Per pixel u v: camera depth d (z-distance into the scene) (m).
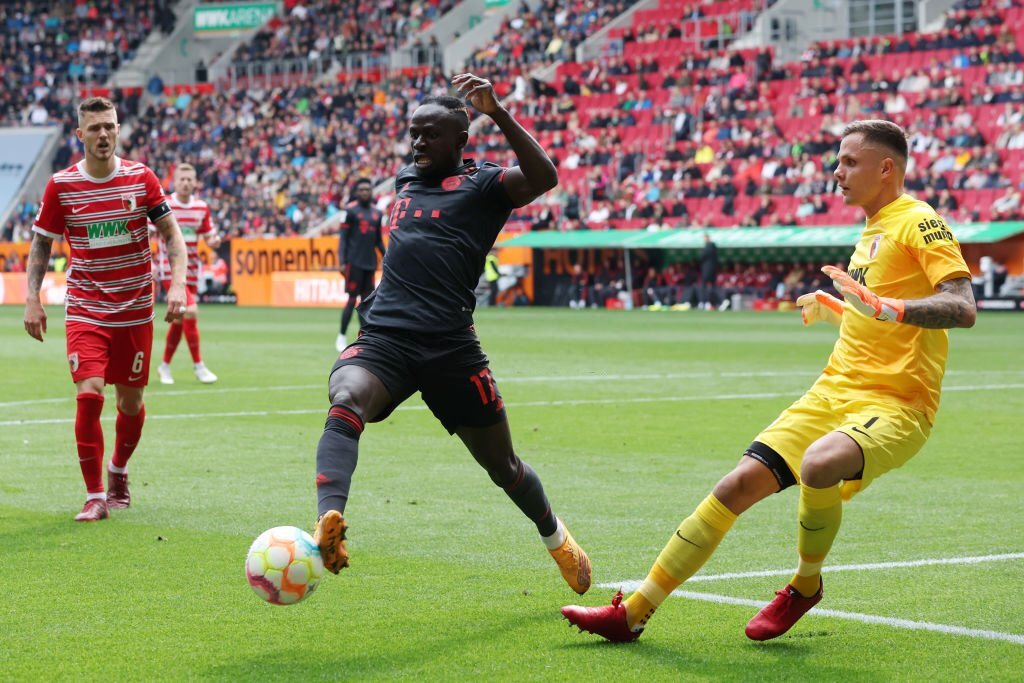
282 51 191.00
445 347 18.30
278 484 29.72
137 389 26.61
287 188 168.50
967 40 143.12
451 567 21.53
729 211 135.38
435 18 186.38
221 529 24.58
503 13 183.12
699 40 163.12
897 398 16.86
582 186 146.75
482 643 16.98
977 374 57.34
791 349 72.62
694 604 19.05
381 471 31.64
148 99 193.50
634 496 28.30
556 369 60.34
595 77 161.38
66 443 36.62
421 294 18.31
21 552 22.53
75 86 197.75
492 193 18.77
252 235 165.00
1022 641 16.98
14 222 182.12
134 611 18.56
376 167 164.12
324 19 192.62
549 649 16.72
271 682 15.25
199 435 38.16
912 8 156.38
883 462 16.47
